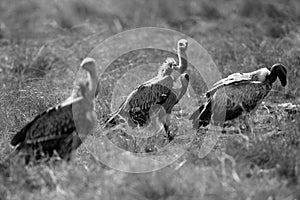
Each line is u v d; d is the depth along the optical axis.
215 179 9.84
